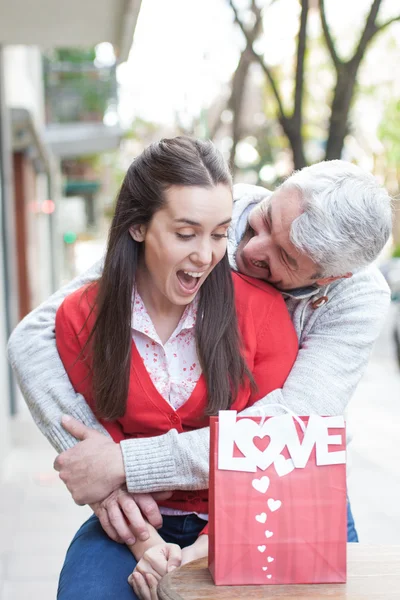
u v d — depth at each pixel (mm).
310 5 6957
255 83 13328
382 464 5926
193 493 1971
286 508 1556
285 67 10039
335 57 6695
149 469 1833
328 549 1564
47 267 17891
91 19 5773
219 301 1937
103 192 29156
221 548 1540
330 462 1573
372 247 1926
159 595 1525
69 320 2025
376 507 4875
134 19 5496
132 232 1888
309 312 2129
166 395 1939
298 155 7180
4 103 7297
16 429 7160
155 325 1976
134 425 1957
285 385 1969
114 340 1901
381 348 14344
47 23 5875
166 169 1768
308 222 1885
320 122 11711
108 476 1844
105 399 1913
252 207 2174
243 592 1517
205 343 1912
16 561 3914
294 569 1556
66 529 4406
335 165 1971
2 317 6094
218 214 1766
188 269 1793
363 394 9375
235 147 10398
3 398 5828
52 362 2045
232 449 1547
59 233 23703
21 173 11633
